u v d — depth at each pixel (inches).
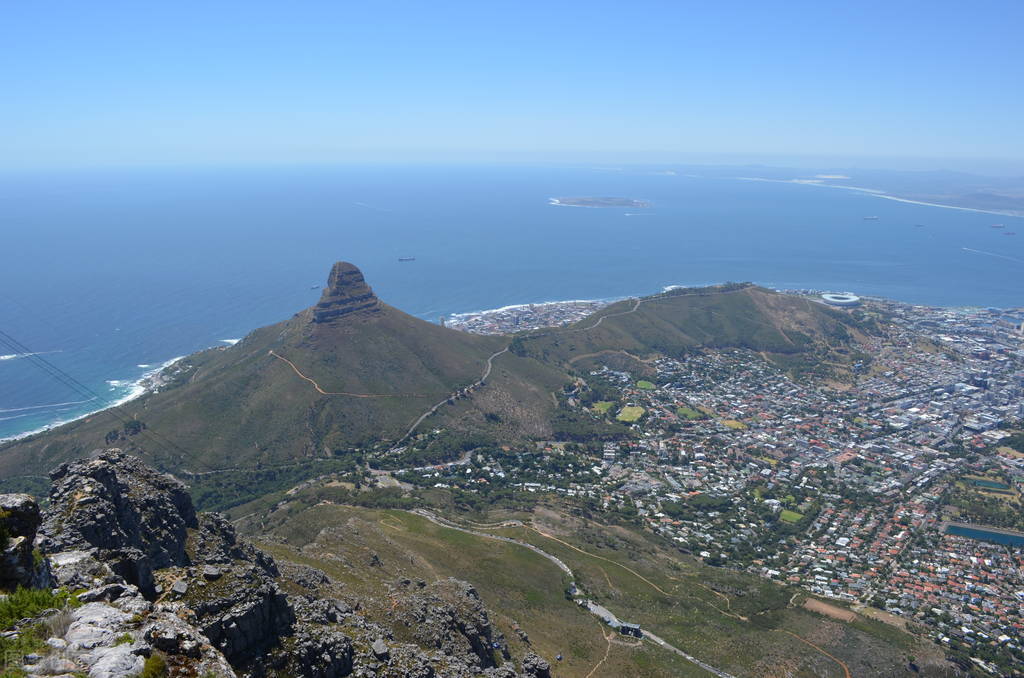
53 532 1765.5
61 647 1097.4
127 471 2516.0
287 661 1785.2
